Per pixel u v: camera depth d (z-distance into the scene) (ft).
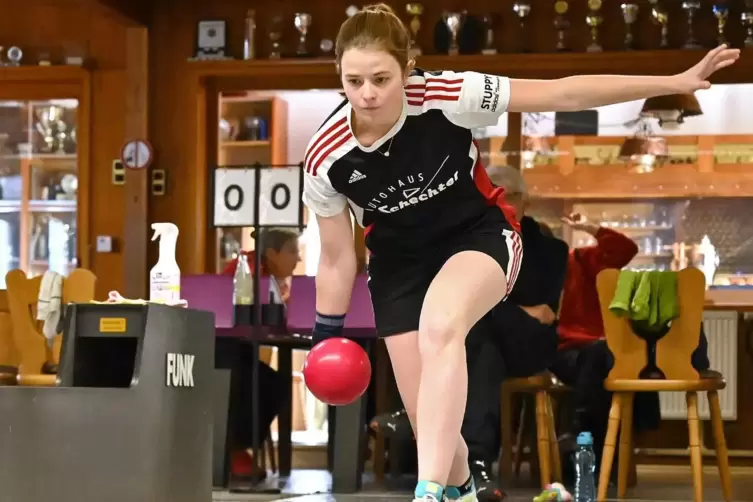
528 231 33.68
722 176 56.54
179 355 23.34
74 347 22.89
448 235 18.70
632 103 56.75
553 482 34.37
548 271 33.27
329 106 54.34
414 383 19.38
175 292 26.66
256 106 54.85
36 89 53.57
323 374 19.22
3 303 53.16
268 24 51.78
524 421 39.86
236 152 54.60
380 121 17.06
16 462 20.44
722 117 56.59
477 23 50.01
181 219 51.31
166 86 51.88
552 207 57.47
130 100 51.16
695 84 17.31
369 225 19.21
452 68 49.85
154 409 22.12
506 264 18.02
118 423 21.49
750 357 48.80
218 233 52.49
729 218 56.85
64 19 53.21
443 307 16.92
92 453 21.21
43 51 53.36
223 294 36.81
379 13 16.98
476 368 31.96
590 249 39.86
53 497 20.76
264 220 34.17
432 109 17.34
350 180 18.07
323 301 20.33
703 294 30.81
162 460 22.35
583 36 50.19
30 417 20.63
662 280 31.01
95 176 52.54
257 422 35.29
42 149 54.85
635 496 33.96
